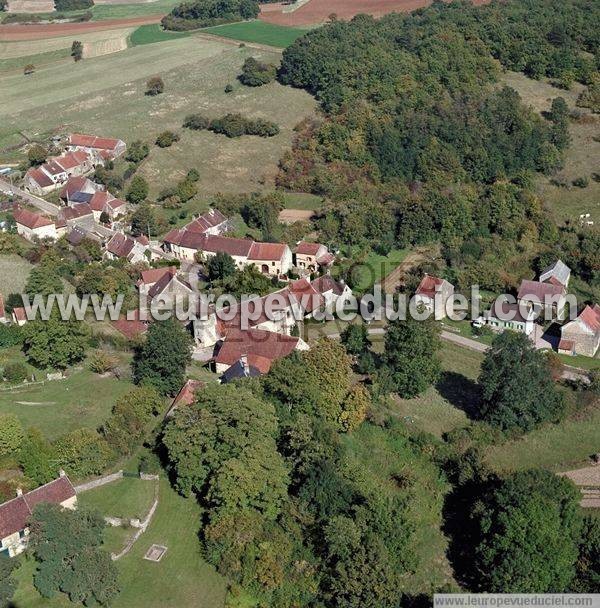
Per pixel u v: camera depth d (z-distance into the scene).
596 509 105.62
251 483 95.38
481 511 100.44
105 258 169.75
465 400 127.81
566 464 114.81
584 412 125.88
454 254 175.88
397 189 199.00
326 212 185.38
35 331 121.69
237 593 88.75
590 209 197.12
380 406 123.38
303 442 103.81
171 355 117.44
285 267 167.88
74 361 126.69
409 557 96.69
